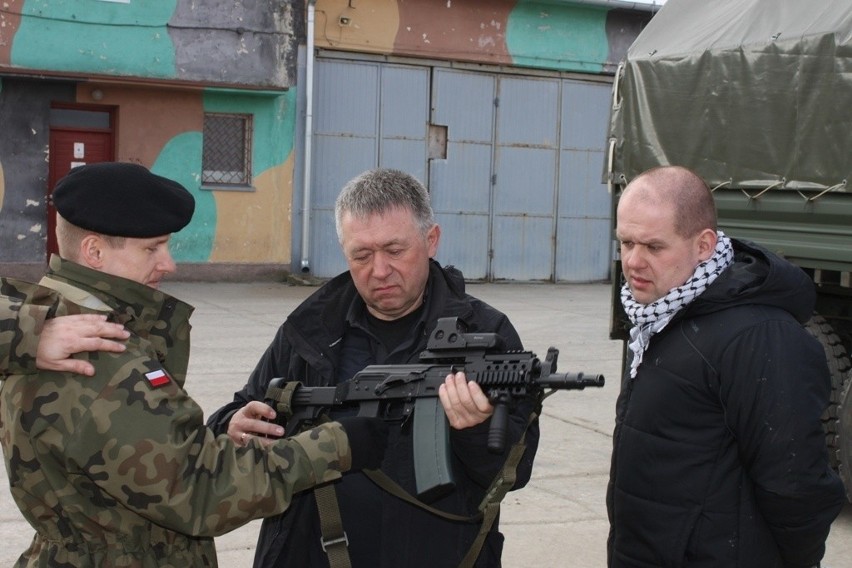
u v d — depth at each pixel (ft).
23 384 7.06
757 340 8.46
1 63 47.91
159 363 7.25
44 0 48.39
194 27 51.08
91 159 50.75
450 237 57.62
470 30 56.65
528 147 58.95
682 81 20.34
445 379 8.02
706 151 19.80
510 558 16.08
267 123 52.95
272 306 44.86
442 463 7.91
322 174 54.60
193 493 7.02
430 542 8.75
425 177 56.70
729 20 20.11
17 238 48.85
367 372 8.54
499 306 48.52
